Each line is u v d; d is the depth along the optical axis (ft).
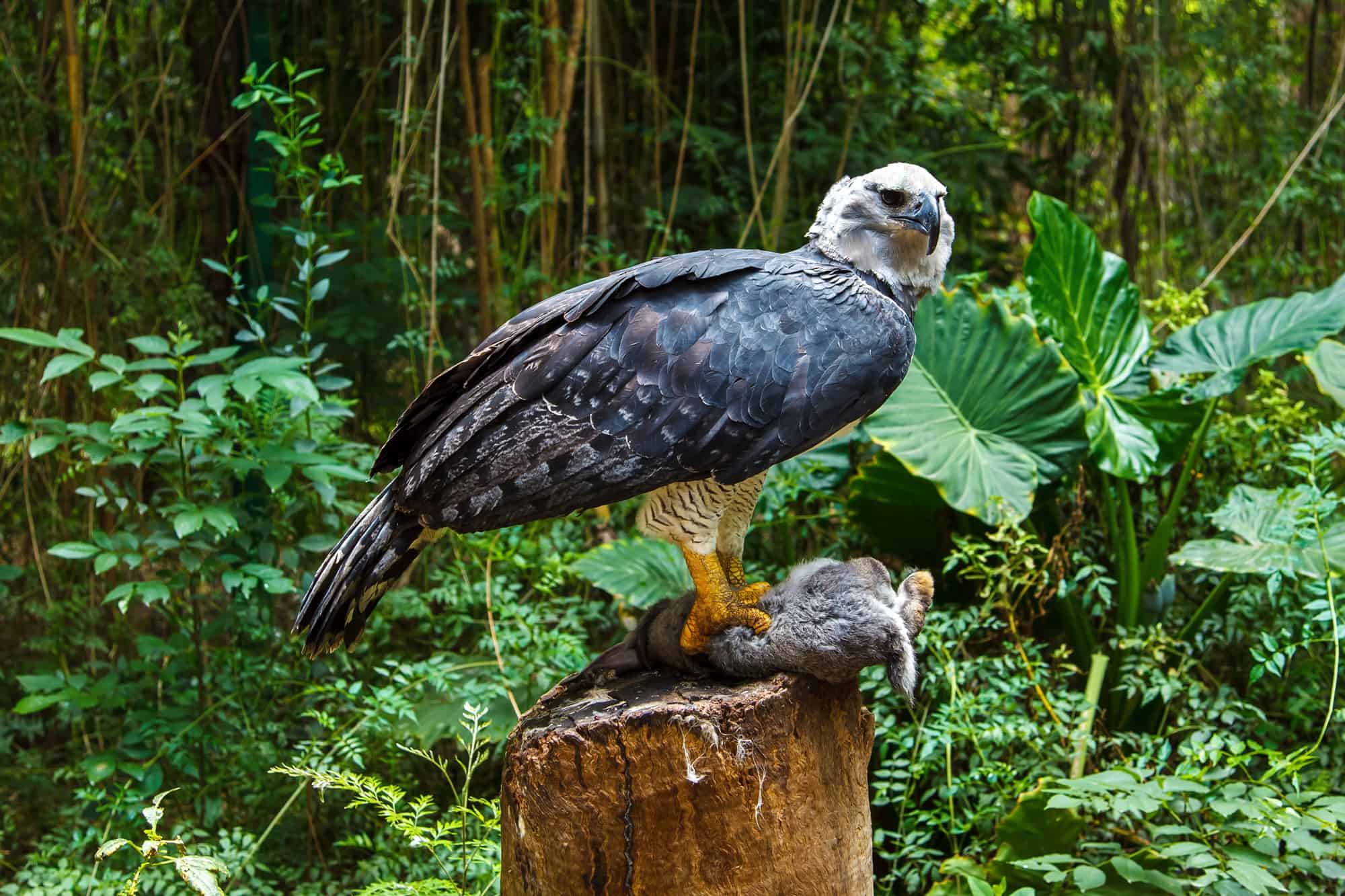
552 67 19.36
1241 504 14.61
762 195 20.03
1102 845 12.28
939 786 13.93
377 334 20.31
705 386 8.44
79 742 17.13
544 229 19.79
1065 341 15.64
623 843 7.96
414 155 21.02
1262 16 24.67
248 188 20.27
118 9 20.04
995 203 24.38
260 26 20.11
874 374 8.67
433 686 15.28
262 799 14.97
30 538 19.39
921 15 23.44
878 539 16.21
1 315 19.19
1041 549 13.82
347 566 8.70
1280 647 13.47
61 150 19.60
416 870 12.79
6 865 14.75
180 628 16.62
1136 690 14.23
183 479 14.51
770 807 8.08
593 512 17.99
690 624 8.89
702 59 22.90
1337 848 11.04
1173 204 24.63
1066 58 24.14
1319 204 22.91
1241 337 16.11
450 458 8.46
